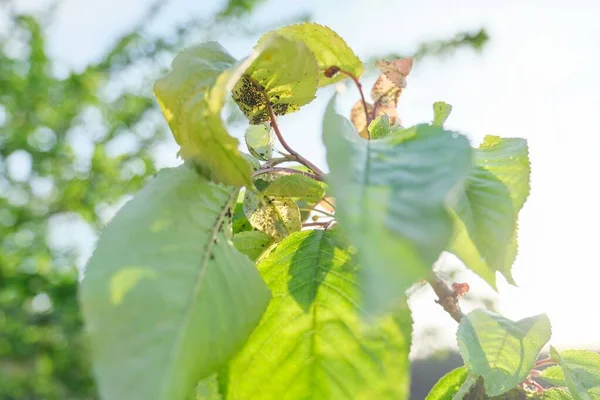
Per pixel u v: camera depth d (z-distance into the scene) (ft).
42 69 9.80
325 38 1.45
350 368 1.24
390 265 1.02
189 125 1.26
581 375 1.54
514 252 1.28
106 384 1.10
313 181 1.45
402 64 1.73
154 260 1.18
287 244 1.37
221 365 1.19
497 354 1.50
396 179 1.11
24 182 9.82
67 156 10.02
